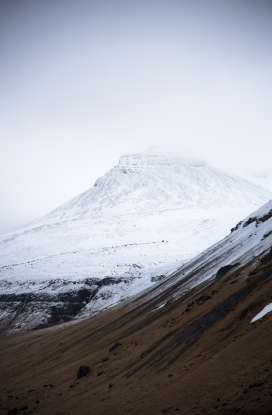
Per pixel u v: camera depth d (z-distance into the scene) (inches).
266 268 3595.0
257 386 1785.2
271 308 2536.9
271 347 2055.9
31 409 3358.8
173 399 2111.2
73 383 3698.3
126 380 2989.7
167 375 2534.5
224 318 2910.9
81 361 4613.7
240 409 1669.5
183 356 2736.2
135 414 2175.2
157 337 3663.9
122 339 4719.5
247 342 2269.9
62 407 3073.3
